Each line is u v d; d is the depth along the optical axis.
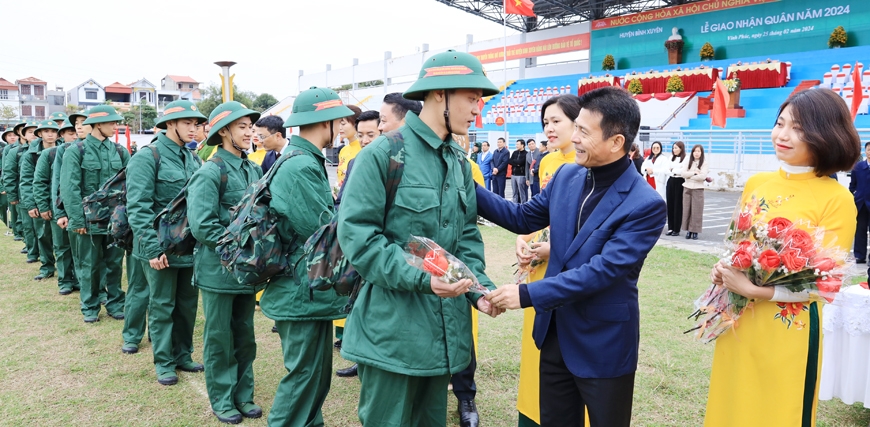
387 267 2.01
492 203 2.62
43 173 6.39
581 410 2.38
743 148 17.20
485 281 2.31
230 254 2.87
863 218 7.42
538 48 29.00
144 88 68.38
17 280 7.04
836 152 2.21
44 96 68.50
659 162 10.12
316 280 2.36
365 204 2.06
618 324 2.18
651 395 3.66
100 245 5.37
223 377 3.47
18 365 4.29
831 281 2.21
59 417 3.47
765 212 2.38
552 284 2.09
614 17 26.05
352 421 3.46
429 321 2.17
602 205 2.19
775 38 21.66
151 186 3.99
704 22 23.53
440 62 2.13
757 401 2.39
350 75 38.44
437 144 2.18
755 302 2.38
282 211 2.85
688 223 9.52
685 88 21.38
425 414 2.42
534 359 2.99
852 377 3.19
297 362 2.97
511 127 26.83
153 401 3.72
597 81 23.88
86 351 4.60
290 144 3.04
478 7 28.27
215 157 3.47
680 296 5.86
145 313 4.62
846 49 19.20
